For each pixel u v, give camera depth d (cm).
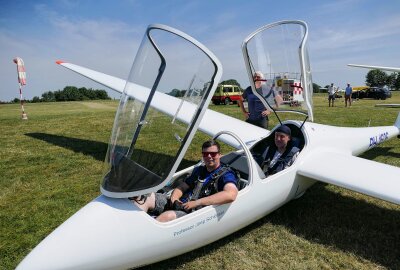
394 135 693
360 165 423
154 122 306
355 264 317
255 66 453
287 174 389
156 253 279
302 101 431
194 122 278
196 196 331
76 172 582
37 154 709
